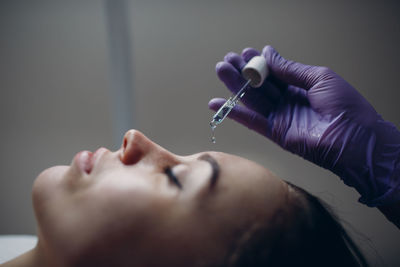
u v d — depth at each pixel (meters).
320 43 1.61
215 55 1.69
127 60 1.57
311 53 1.63
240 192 0.72
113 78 1.57
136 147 0.75
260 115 1.16
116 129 1.62
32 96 1.80
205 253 0.65
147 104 1.77
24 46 1.74
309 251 0.75
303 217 0.78
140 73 1.73
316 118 1.09
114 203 0.64
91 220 0.63
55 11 1.70
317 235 0.78
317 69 1.09
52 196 0.69
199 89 1.74
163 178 0.71
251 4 1.62
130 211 0.63
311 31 1.61
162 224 0.64
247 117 1.15
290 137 1.09
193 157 0.82
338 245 0.83
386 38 1.54
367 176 0.99
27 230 1.92
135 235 0.62
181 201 0.67
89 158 0.75
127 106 1.60
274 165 1.78
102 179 0.69
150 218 0.64
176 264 0.63
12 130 1.84
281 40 1.64
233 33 1.66
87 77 1.77
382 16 1.53
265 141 1.76
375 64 1.58
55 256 0.65
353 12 1.55
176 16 1.67
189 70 1.72
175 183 0.70
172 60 1.72
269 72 1.13
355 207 1.71
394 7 1.51
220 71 1.13
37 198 0.70
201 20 1.66
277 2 1.60
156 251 0.63
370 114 1.03
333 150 1.01
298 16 1.60
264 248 0.70
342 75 1.62
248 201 0.72
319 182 1.75
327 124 1.04
